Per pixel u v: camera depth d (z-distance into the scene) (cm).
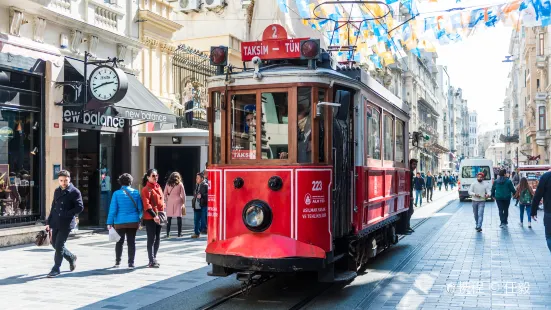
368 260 1123
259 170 785
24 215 1362
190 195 1745
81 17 1550
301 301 803
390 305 775
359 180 899
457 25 1122
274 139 790
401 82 5888
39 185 1412
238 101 812
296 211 768
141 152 1781
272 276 983
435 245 1410
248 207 780
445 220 2128
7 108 1325
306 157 783
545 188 841
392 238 1270
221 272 813
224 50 841
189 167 1731
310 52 796
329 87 802
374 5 1372
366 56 1606
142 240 1430
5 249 1248
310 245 764
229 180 799
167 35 1969
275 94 794
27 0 1314
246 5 2678
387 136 1134
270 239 763
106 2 1664
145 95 1680
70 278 952
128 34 1750
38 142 1419
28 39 1358
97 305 771
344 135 859
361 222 901
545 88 5106
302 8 1523
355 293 856
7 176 1331
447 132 10800
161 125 1909
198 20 2752
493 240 1504
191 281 940
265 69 816
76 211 973
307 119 787
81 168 1609
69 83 1433
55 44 1452
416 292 858
